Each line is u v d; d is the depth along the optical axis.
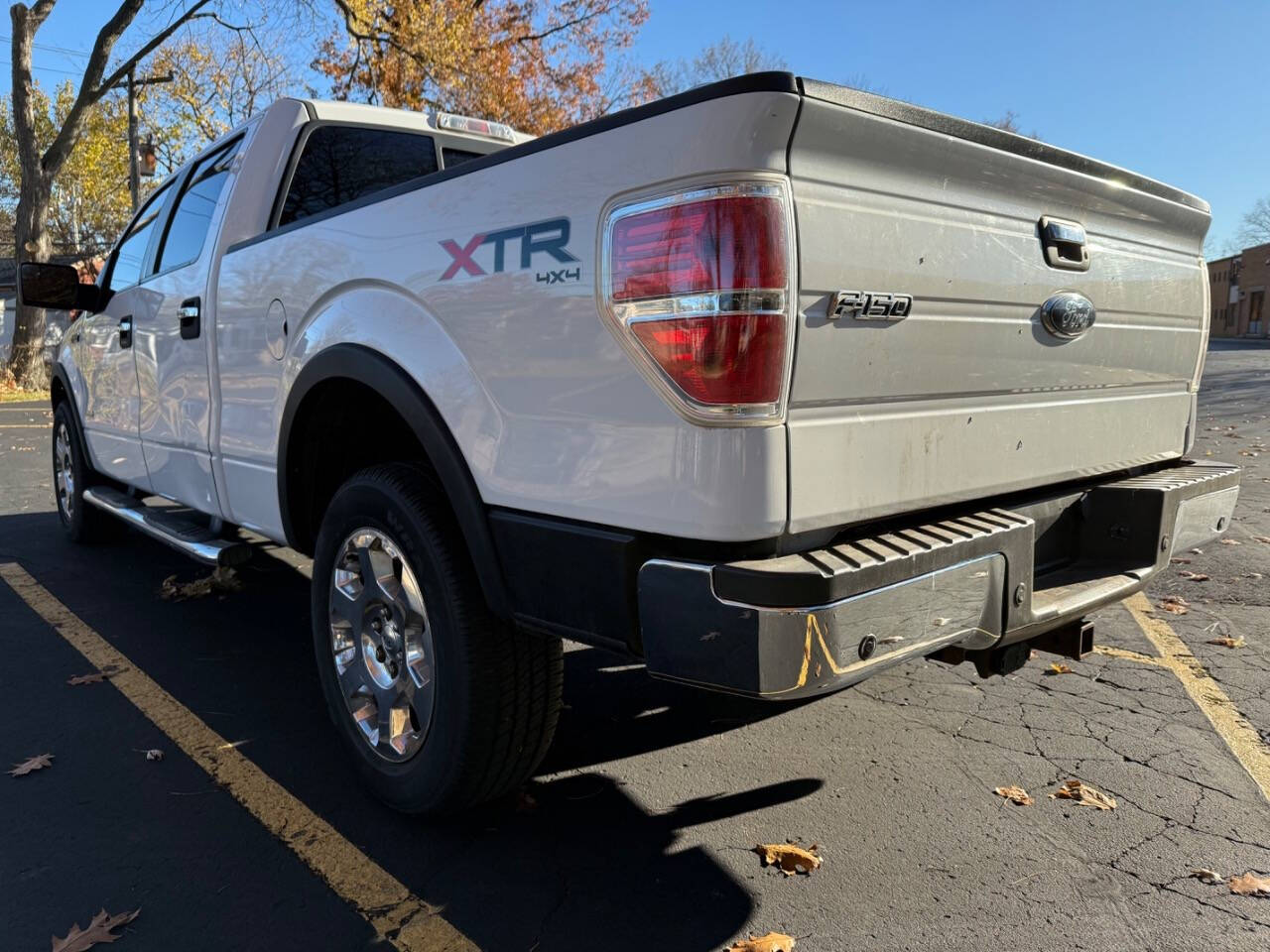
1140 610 4.80
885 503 2.08
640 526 1.92
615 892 2.36
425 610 2.47
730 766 3.07
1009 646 2.53
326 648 2.91
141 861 2.48
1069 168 2.49
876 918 2.25
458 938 2.17
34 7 18.69
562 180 2.04
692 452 1.81
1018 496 2.71
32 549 6.05
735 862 2.50
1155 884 2.41
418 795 2.57
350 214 2.75
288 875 2.43
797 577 1.74
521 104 26.23
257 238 3.31
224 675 3.85
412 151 4.25
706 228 1.77
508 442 2.20
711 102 1.77
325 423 3.10
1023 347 2.44
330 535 2.84
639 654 1.98
